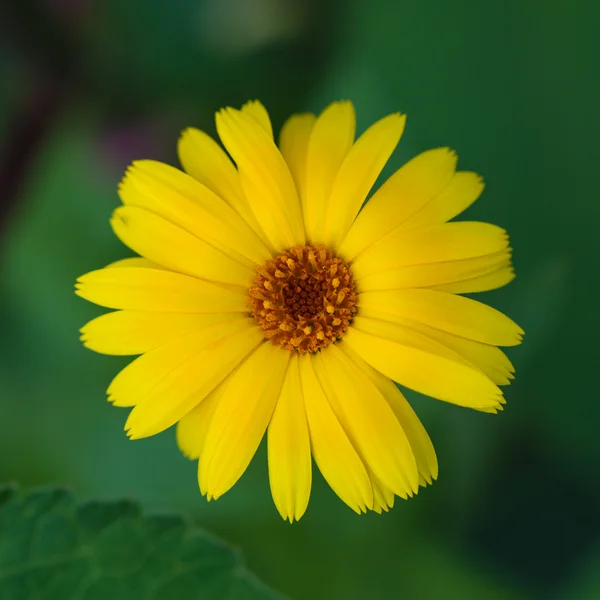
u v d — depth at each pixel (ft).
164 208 0.94
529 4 1.06
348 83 1.05
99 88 1.10
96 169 1.09
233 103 1.09
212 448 0.92
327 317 0.94
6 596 0.96
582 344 1.07
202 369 0.93
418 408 1.03
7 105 1.10
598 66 1.06
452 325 0.91
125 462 1.06
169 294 0.93
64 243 1.08
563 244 1.07
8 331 1.08
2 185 1.09
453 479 1.04
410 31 1.07
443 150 0.93
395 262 0.93
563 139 1.06
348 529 1.04
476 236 0.92
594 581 1.01
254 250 0.95
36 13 1.09
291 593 1.03
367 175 0.94
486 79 1.07
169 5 1.10
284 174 0.94
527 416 1.06
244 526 1.04
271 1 1.08
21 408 1.08
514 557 1.05
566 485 1.06
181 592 0.97
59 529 0.97
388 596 1.03
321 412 0.93
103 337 0.93
